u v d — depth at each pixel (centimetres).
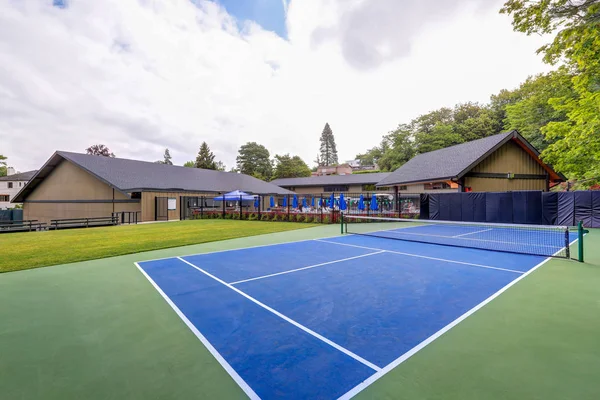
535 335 337
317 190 4672
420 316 397
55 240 1146
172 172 2981
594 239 1090
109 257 816
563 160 1502
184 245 1019
